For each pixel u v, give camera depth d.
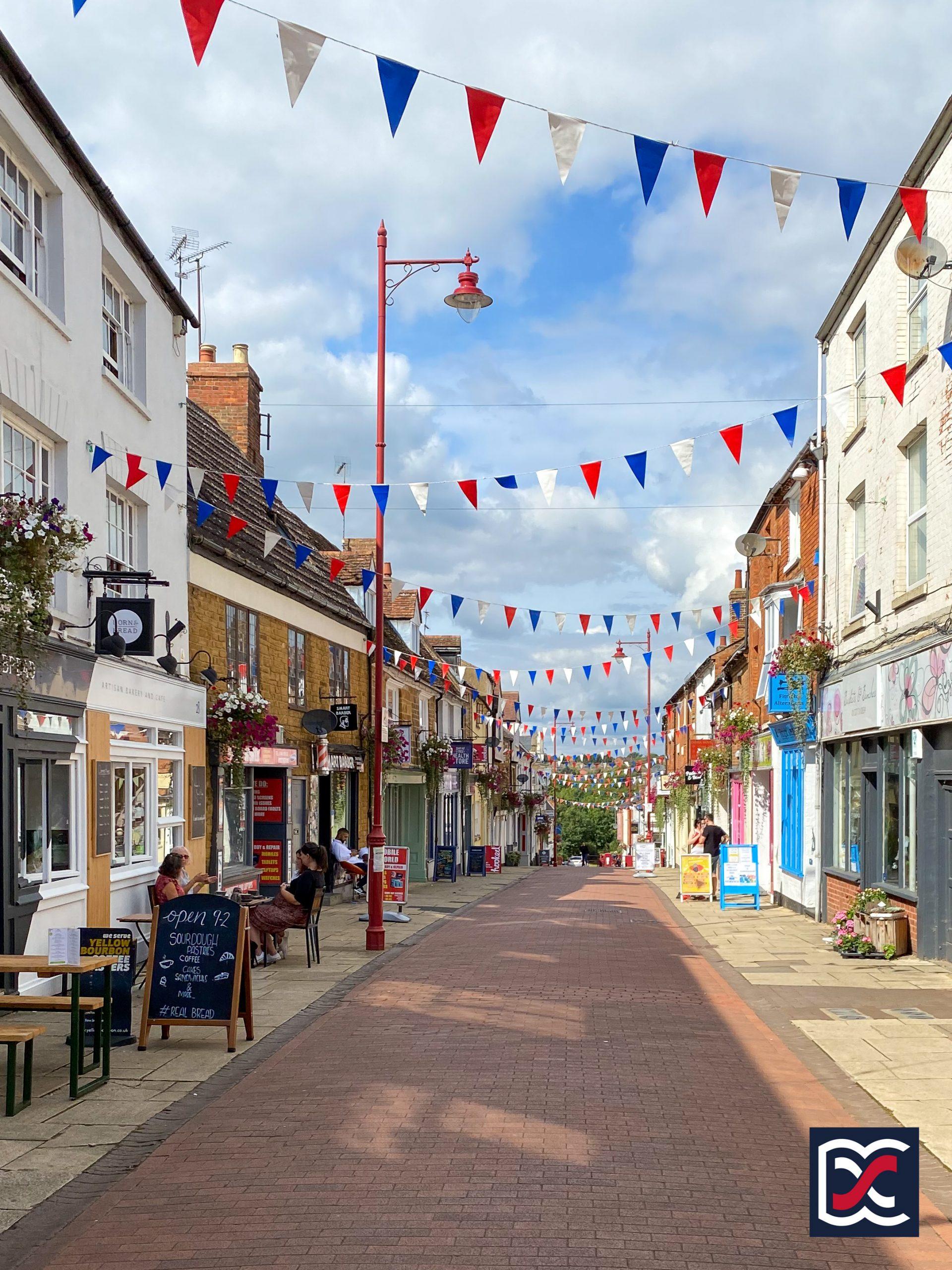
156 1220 5.35
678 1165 6.05
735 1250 4.96
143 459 13.34
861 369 17.23
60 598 11.56
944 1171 6.02
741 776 28.58
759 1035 9.41
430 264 14.82
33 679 10.47
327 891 22.14
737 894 21.62
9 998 7.81
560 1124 6.77
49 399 11.27
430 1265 4.79
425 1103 7.25
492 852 39.66
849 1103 7.33
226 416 23.14
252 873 18.30
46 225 11.67
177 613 15.11
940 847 13.49
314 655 22.28
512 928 18.06
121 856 13.19
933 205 13.04
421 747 31.27
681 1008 10.63
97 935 9.06
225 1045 9.08
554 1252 4.92
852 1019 10.04
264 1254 4.93
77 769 11.88
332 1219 5.30
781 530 23.58
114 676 12.67
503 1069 8.16
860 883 16.23
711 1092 7.55
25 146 10.84
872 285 15.78
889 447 14.98
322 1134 6.62
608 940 16.30
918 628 13.55
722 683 32.28
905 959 13.80
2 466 10.55
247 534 19.34
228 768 17.20
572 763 63.88
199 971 9.01
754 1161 6.13
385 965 13.50
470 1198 5.56
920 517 14.18
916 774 13.95
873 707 15.37
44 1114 7.10
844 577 17.66
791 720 20.67
